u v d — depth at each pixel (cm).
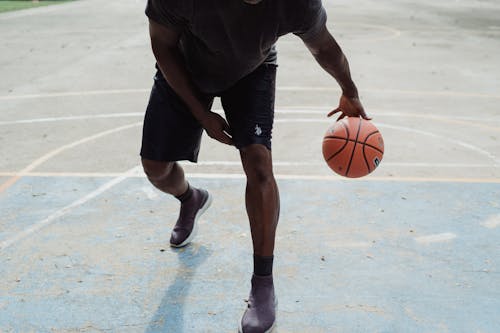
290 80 926
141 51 1215
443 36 1480
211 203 400
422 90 866
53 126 665
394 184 484
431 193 464
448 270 342
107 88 873
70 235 387
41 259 354
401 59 1138
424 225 404
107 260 353
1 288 321
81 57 1147
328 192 464
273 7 245
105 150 575
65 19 1856
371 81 927
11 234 388
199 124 313
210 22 247
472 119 705
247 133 280
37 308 303
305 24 257
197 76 286
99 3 2528
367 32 1545
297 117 703
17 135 629
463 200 451
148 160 319
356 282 329
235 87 289
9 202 443
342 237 384
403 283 328
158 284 327
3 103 780
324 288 322
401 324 290
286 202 442
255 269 282
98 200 446
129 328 287
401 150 580
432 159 553
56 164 533
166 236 385
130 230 394
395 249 368
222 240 380
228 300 312
